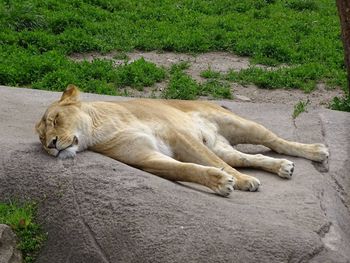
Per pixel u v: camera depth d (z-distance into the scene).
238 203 8.77
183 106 11.06
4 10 22.19
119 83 18.20
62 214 8.59
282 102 17.97
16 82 17.62
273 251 7.75
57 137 9.18
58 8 23.81
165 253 7.77
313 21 25.89
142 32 23.02
